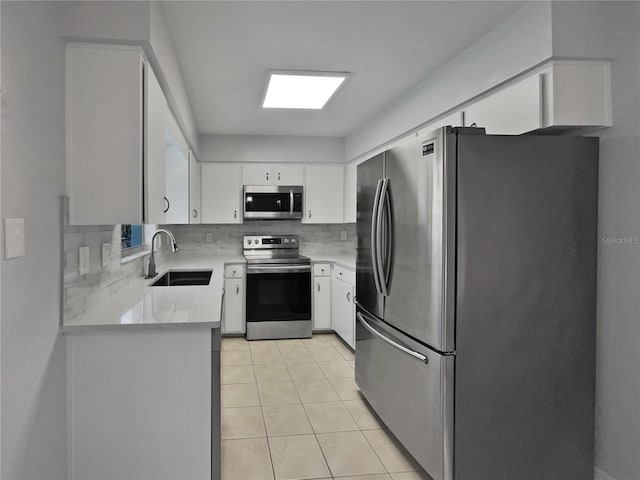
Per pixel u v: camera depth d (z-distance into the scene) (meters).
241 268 4.89
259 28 2.39
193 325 1.81
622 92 2.04
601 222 2.14
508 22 2.29
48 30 1.61
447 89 2.88
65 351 1.76
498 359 2.04
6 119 1.31
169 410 1.82
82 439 1.78
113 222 1.82
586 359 2.12
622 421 2.05
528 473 2.08
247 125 4.70
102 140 1.81
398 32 2.44
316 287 5.05
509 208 2.03
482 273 2.02
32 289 1.47
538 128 2.12
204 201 5.15
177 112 2.91
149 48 1.85
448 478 2.01
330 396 3.25
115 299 2.31
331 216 5.39
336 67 2.97
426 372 2.14
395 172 2.46
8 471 1.32
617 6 2.06
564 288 2.09
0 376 1.27
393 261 2.51
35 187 1.50
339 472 2.28
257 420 2.86
